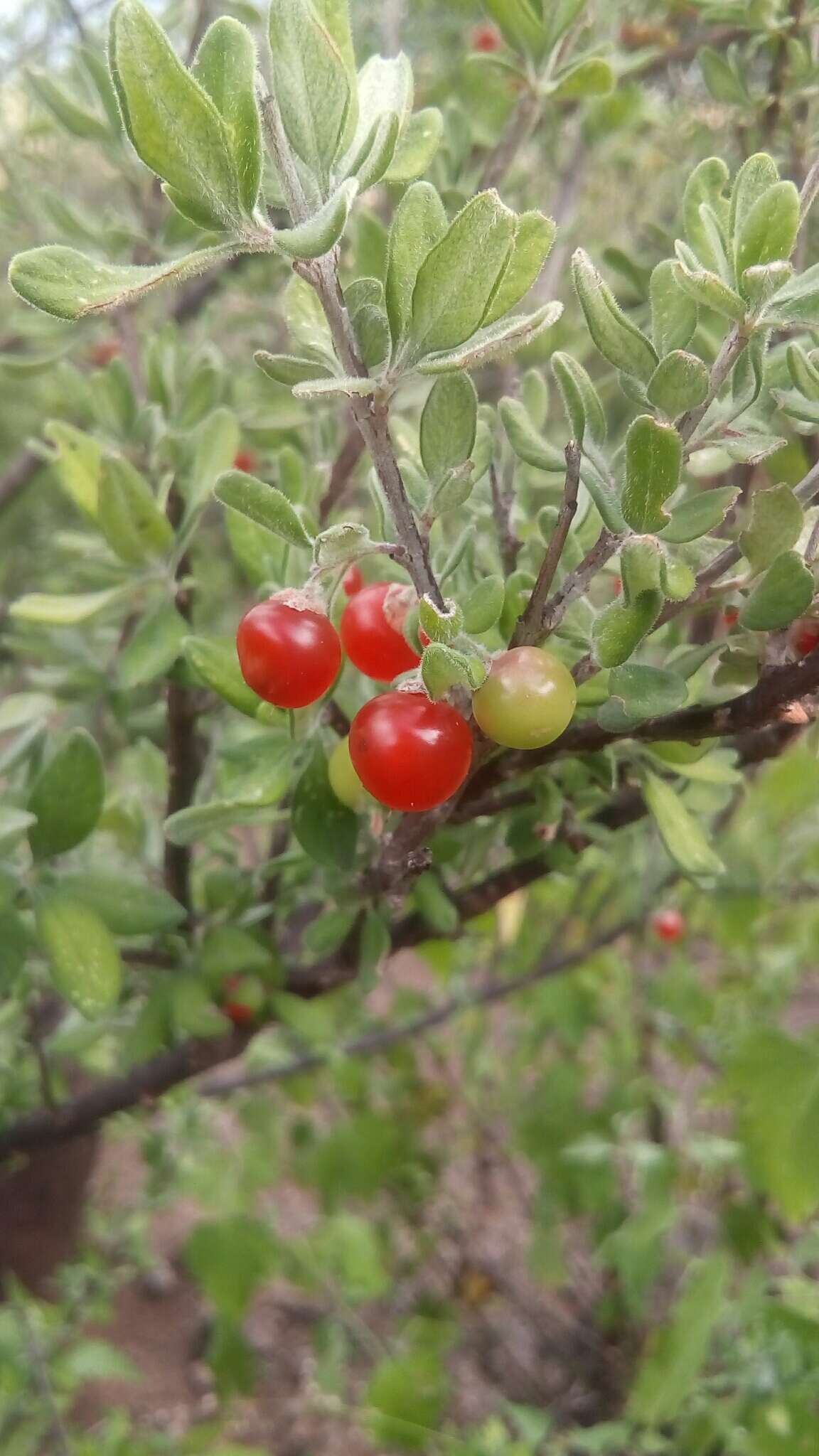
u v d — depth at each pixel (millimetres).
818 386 112
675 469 103
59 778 150
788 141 198
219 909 182
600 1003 375
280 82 105
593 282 109
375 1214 491
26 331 252
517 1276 475
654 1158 312
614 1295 385
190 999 174
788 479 151
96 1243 387
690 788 163
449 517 181
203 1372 455
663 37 261
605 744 126
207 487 166
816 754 136
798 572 109
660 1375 230
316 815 142
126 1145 516
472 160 261
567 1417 404
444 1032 445
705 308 167
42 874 155
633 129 269
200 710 171
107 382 206
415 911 178
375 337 117
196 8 269
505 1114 422
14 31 379
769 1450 211
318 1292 396
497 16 178
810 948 353
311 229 96
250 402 256
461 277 100
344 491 191
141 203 233
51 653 227
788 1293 243
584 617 136
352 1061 327
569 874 170
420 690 116
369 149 104
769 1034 260
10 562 520
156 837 224
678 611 120
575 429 112
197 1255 335
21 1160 222
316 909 203
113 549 161
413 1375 298
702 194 124
